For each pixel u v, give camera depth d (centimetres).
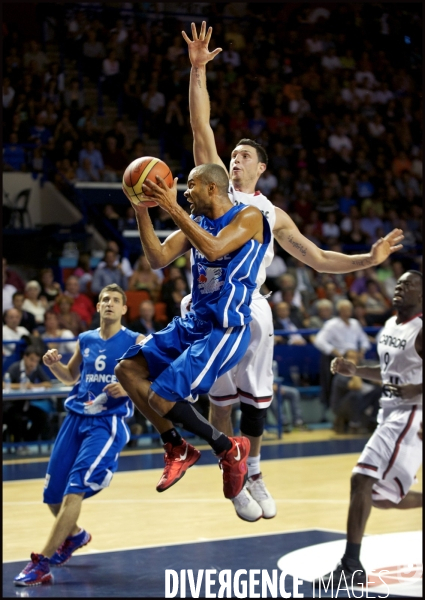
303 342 1587
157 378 471
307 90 2373
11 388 1295
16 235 1802
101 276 1625
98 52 2170
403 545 806
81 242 1845
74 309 1532
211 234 482
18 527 913
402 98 2495
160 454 1380
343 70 2461
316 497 1050
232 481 498
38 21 2177
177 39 2270
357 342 1548
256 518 539
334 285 1739
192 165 2103
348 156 2291
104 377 748
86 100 2161
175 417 476
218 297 491
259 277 530
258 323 535
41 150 1945
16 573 731
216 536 860
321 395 1547
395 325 716
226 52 2308
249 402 550
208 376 477
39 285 1515
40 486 1134
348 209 2161
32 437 1350
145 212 485
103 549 814
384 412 716
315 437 1505
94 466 728
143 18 2266
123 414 751
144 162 466
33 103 1997
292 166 2194
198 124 577
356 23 2541
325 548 801
